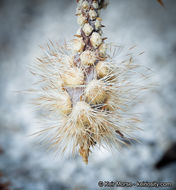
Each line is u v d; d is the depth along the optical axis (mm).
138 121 138
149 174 289
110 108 134
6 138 398
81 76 130
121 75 136
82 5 129
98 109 132
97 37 129
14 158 358
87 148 133
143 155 316
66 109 133
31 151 367
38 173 329
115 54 137
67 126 135
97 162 322
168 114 372
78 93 132
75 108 130
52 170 330
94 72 131
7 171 331
